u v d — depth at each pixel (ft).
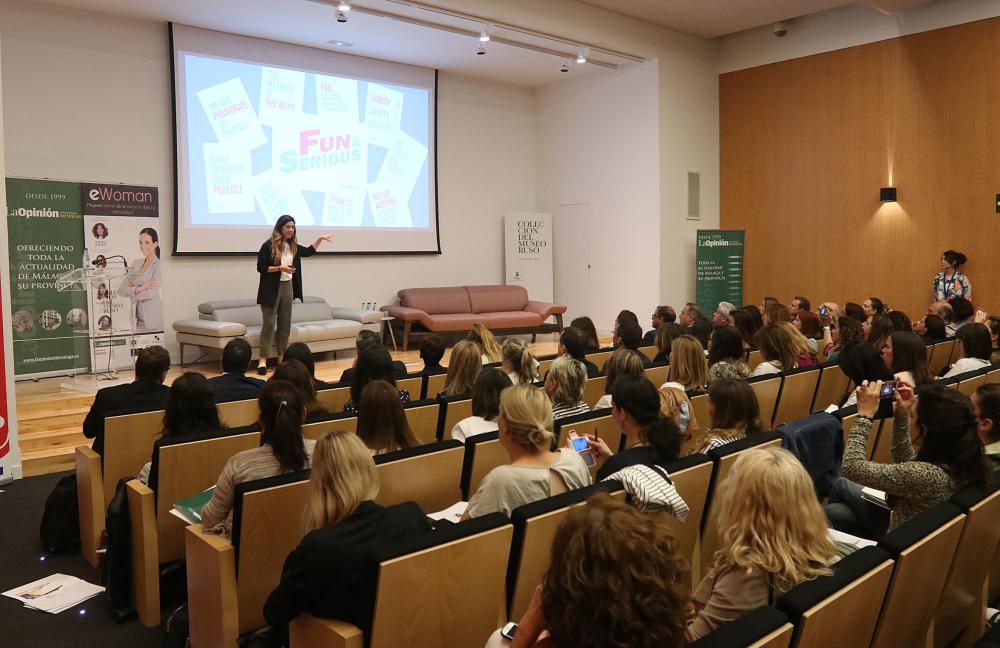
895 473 8.32
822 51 35.50
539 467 8.31
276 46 33.14
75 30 28.07
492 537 6.83
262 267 27.76
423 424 12.81
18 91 26.81
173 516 10.48
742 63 38.29
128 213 26.43
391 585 6.18
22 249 24.49
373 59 36.19
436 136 38.55
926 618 6.77
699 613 5.94
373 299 37.01
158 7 28.30
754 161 38.11
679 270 37.65
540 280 41.45
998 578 9.00
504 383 11.27
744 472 5.95
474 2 29.19
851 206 34.99
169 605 10.79
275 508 8.59
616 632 4.09
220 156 31.83
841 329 17.94
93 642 9.95
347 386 15.33
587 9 33.06
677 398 11.11
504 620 7.32
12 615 10.68
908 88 33.04
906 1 30.71
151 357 13.39
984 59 30.99
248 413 13.88
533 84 41.93
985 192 31.27
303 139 34.27
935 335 20.79
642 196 37.40
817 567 5.69
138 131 29.76
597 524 4.30
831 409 12.62
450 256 39.81
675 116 37.09
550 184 42.27
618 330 18.71
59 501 12.87
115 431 11.98
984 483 7.98
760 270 38.27
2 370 16.67
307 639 6.71
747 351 19.48
